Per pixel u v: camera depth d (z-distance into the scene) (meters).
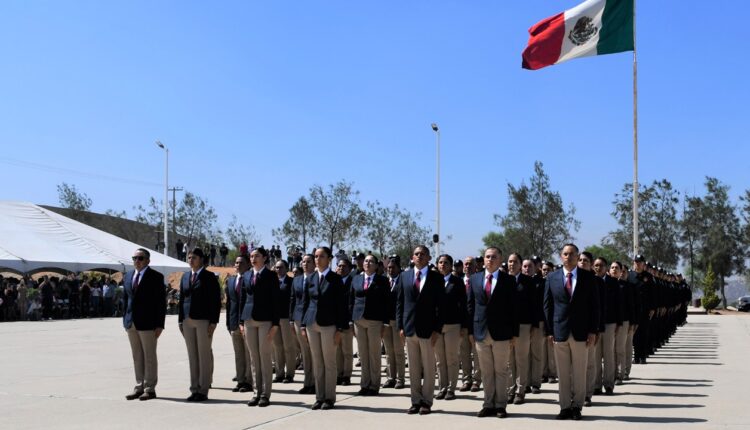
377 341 11.84
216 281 11.38
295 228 51.94
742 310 52.03
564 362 9.59
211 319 11.17
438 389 12.36
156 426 9.01
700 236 55.44
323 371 10.52
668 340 22.53
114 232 65.81
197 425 9.06
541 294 12.15
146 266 11.24
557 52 20.55
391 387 12.81
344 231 51.97
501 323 9.70
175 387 12.44
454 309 11.34
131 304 11.06
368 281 11.97
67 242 37.59
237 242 63.19
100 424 9.16
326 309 10.41
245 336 10.77
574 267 9.78
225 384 12.98
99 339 22.70
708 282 47.66
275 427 8.91
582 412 9.95
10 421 9.39
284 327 13.29
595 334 9.55
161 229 62.12
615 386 12.70
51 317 33.94
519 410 10.25
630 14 20.80
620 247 52.19
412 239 53.34
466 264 12.21
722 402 10.72
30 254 33.72
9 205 39.91
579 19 20.52
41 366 15.55
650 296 16.61
